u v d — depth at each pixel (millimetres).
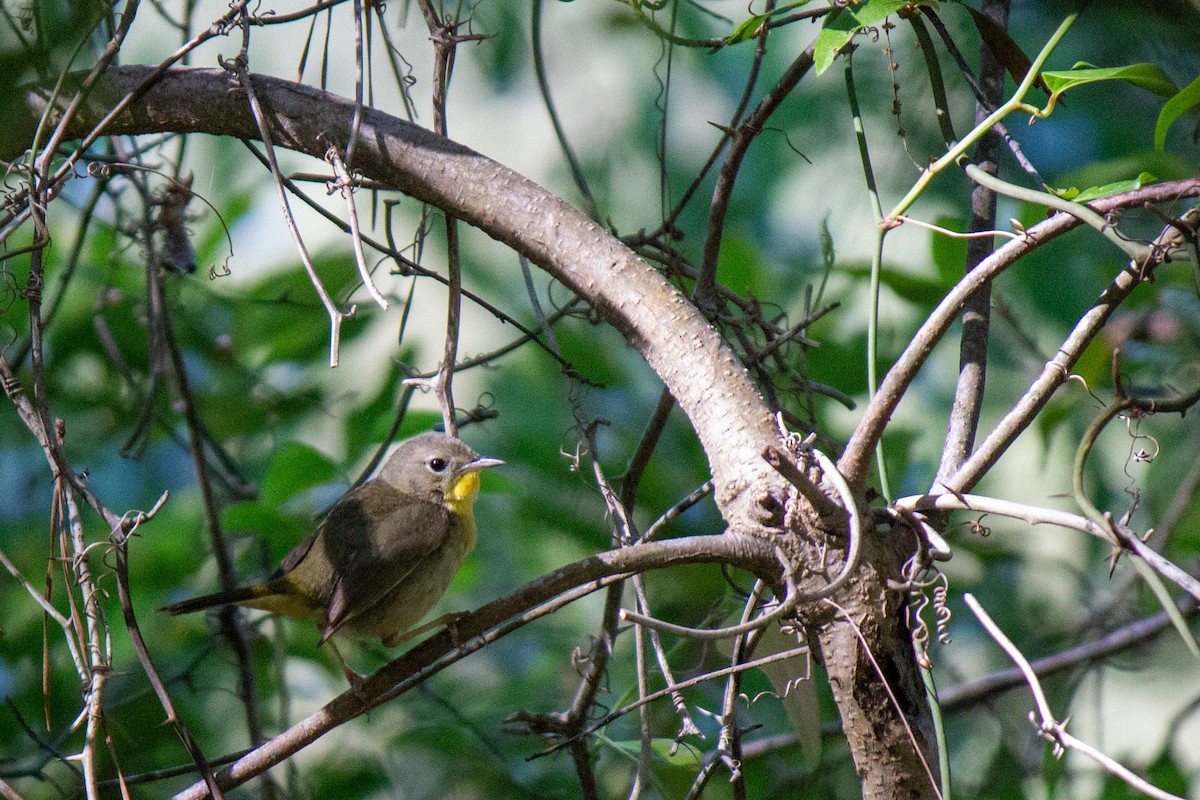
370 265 11742
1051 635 10883
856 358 10258
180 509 11297
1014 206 11609
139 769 10055
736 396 6012
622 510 6859
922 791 5648
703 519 10852
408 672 6098
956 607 11000
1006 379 11727
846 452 5645
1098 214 5438
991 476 11766
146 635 10805
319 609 8180
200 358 11062
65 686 10477
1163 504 11219
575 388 7285
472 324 13000
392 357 8219
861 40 12250
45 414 6320
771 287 11062
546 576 5867
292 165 12641
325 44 6840
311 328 11102
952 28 11711
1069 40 11039
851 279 11195
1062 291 11352
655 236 7688
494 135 13992
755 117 7141
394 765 10859
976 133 5801
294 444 9305
